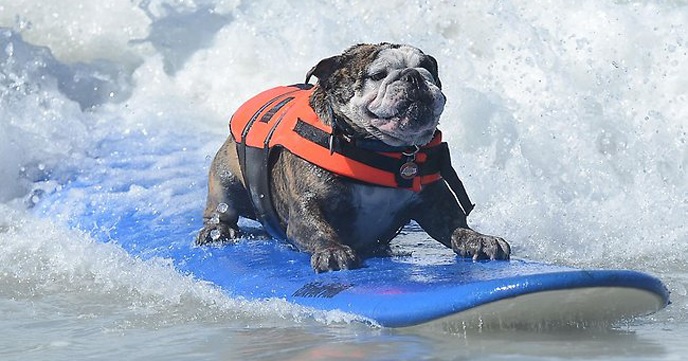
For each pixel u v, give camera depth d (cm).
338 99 926
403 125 884
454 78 1509
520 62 1522
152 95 1647
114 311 870
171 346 748
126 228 1134
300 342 744
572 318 759
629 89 1470
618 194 1245
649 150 1324
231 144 1078
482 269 850
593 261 1038
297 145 951
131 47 1722
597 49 1534
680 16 1575
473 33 1591
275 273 915
